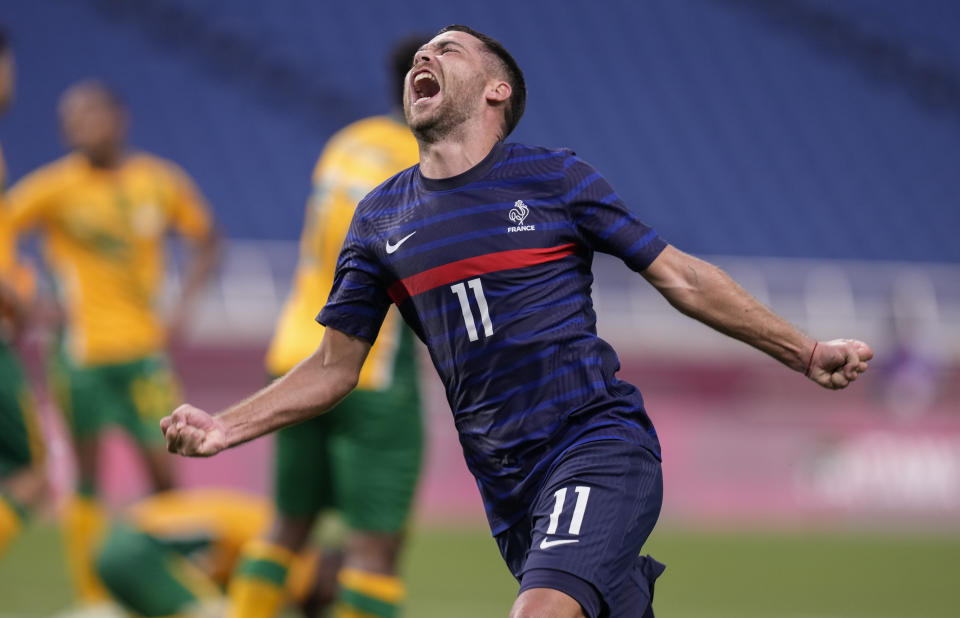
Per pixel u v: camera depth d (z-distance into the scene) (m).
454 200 11.38
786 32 78.00
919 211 71.50
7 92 20.42
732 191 71.06
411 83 11.65
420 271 11.32
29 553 32.25
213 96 68.25
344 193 16.66
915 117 75.56
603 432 11.16
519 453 11.25
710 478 48.84
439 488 45.19
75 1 69.19
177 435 10.77
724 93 75.38
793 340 11.54
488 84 11.67
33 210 24.80
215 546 18.30
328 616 18.22
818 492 48.78
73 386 24.00
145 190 25.75
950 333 53.56
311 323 16.88
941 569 34.69
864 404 50.00
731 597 28.86
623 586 11.27
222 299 49.06
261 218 64.25
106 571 17.20
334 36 71.56
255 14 71.00
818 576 32.78
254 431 11.35
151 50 68.88
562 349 11.23
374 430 16.25
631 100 74.56
